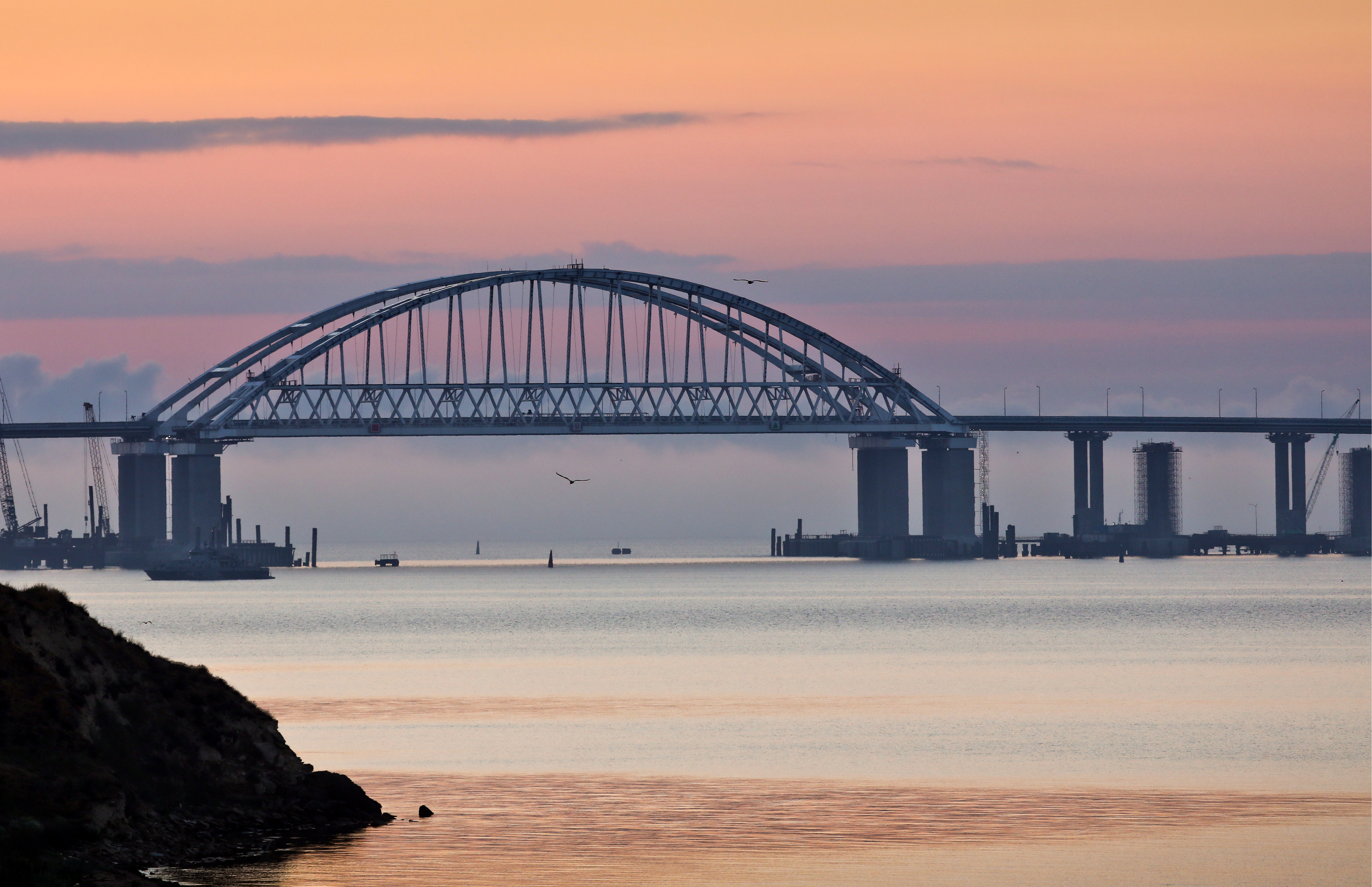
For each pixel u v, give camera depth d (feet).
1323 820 522.88
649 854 474.08
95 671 487.61
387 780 596.70
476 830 503.20
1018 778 602.85
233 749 497.46
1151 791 574.56
